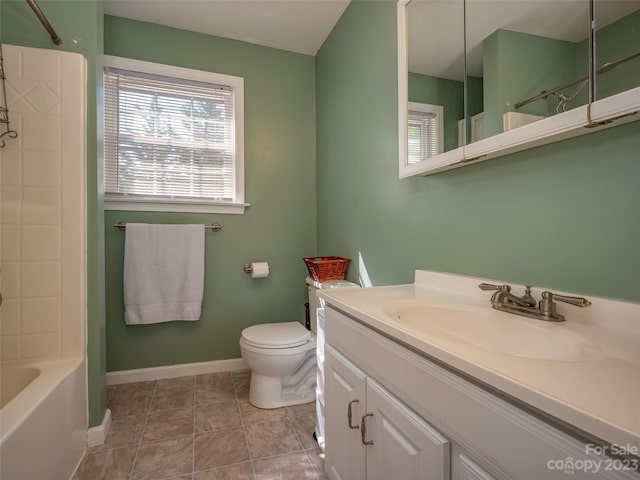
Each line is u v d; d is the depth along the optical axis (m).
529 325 0.83
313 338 2.00
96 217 1.61
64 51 1.55
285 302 2.61
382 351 0.88
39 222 1.51
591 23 0.75
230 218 2.45
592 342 0.69
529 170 0.97
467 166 1.20
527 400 0.47
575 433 0.44
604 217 0.79
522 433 0.50
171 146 2.33
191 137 2.38
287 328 2.07
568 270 0.87
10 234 1.48
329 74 2.40
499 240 1.07
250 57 2.51
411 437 0.75
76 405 1.43
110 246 2.18
